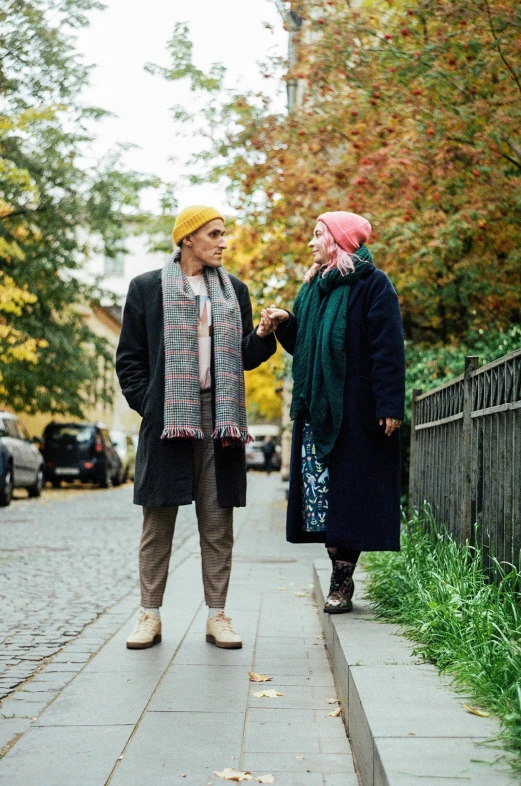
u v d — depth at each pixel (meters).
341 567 4.46
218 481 4.64
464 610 3.49
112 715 3.61
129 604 6.29
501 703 2.61
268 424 57.91
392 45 8.98
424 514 6.40
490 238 10.02
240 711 3.66
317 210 10.62
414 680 3.04
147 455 4.55
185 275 4.69
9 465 16.83
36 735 3.37
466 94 8.48
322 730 3.42
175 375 4.49
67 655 4.67
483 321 10.63
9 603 6.30
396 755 2.26
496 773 2.13
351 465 4.21
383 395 4.16
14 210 19.67
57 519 13.84
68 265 21.09
